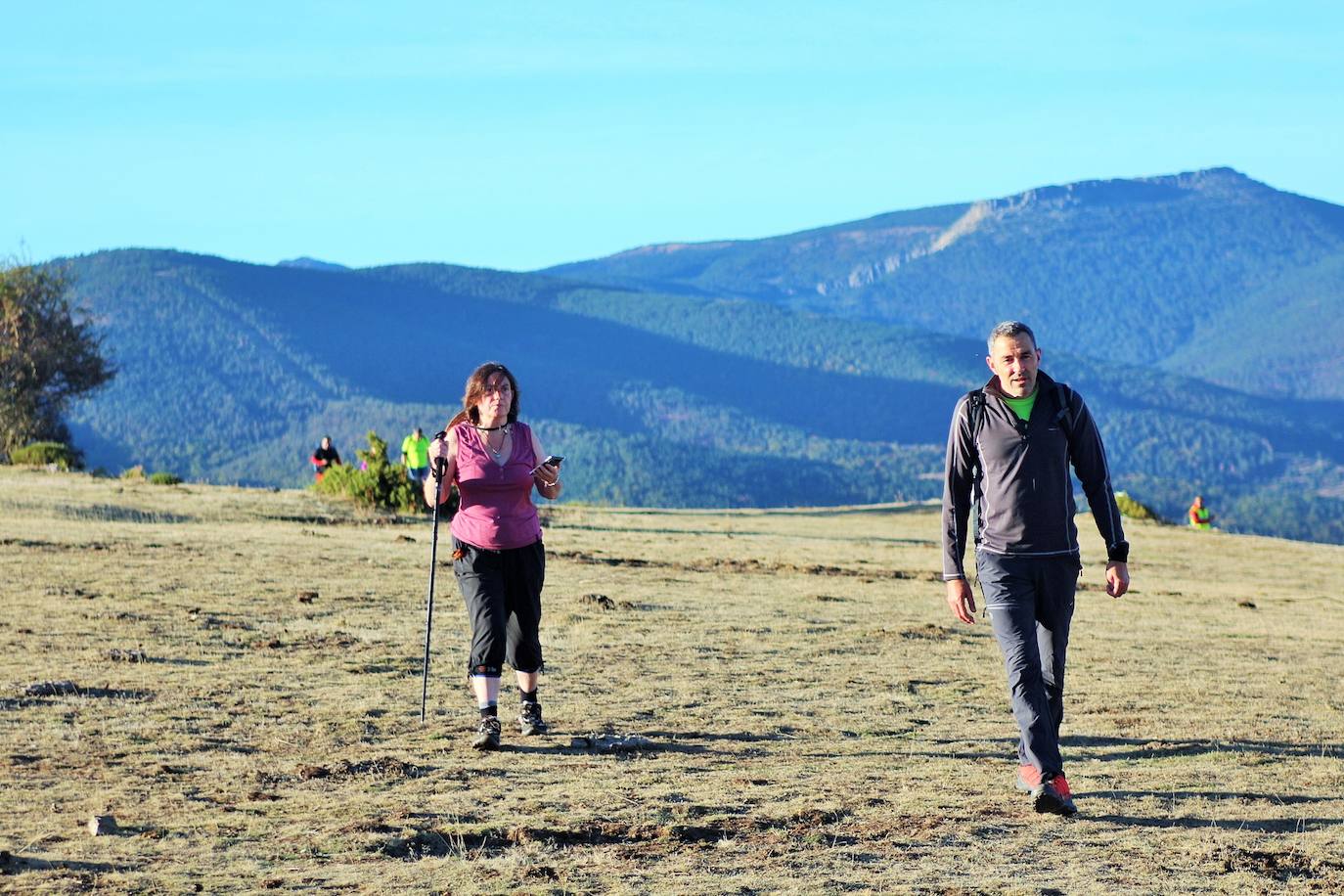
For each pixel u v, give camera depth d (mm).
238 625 13281
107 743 8297
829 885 5891
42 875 5770
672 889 5785
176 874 5859
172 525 25984
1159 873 6191
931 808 7277
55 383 73312
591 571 21359
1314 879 6137
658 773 8008
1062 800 7168
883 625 15930
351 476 35031
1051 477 7469
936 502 58812
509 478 8945
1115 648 15000
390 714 9547
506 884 5816
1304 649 16078
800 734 9453
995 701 11031
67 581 15930
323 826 6664
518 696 10555
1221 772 8453
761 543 31391
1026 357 7480
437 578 18375
